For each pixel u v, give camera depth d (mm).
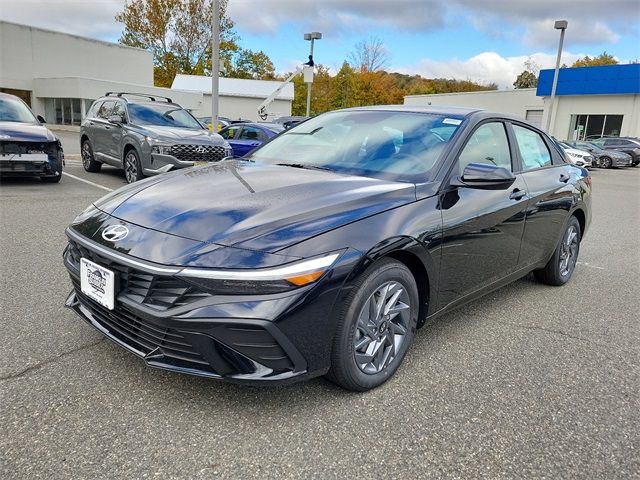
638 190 15688
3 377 2658
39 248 5109
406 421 2475
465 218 3107
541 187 4070
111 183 9945
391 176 3123
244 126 12789
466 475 2127
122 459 2098
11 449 2117
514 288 4770
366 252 2455
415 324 2936
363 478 2072
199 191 2840
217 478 2023
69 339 3111
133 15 55125
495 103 39250
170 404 2496
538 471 2174
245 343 2213
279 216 2459
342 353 2484
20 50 33750
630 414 2652
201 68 58156
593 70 33188
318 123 4055
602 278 5270
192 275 2195
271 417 2441
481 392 2793
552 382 2955
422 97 43375
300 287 2238
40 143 8914
